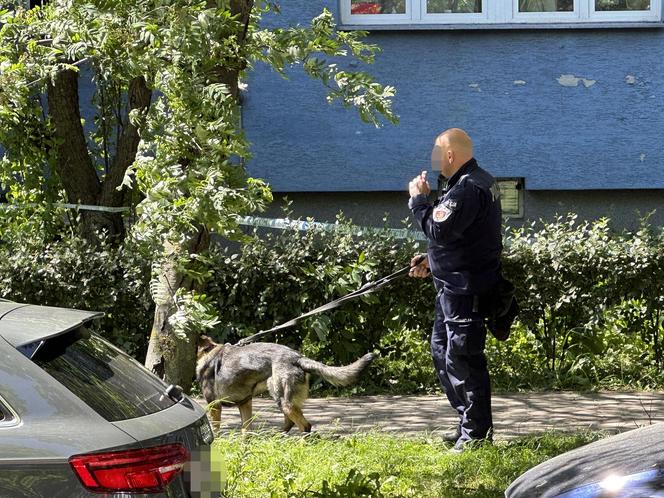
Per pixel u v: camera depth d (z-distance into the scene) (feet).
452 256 24.39
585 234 39.58
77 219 39.11
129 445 13.57
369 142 45.09
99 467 13.25
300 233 35.45
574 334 34.04
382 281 26.53
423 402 31.58
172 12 20.86
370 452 24.35
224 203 20.75
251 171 45.14
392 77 45.21
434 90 45.27
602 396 31.89
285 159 45.14
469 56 45.19
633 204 46.26
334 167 45.14
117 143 38.78
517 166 45.62
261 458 22.77
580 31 45.16
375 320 33.76
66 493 13.14
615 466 13.96
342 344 33.76
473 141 45.57
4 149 42.88
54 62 26.48
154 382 15.76
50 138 38.29
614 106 45.44
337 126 44.96
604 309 33.60
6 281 33.53
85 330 15.87
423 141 45.29
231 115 21.03
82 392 14.07
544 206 46.26
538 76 45.34
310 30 23.17
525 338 35.27
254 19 27.53
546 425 27.68
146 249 22.58
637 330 34.32
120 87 38.42
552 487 13.98
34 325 14.71
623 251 33.45
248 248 33.68
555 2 45.39
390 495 21.24
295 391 25.39
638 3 45.44
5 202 43.96
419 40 45.06
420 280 33.53
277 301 33.68
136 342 33.99
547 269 33.65
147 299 33.50
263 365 25.71
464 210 23.89
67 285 33.68
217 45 21.63
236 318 33.71
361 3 45.06
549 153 45.57
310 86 44.68
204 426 15.42
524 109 45.44
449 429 27.45
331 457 23.62
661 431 15.60
